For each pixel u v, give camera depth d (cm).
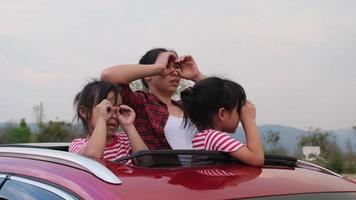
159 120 526
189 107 453
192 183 344
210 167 386
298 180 380
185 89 463
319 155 3359
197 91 450
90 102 467
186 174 360
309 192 362
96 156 420
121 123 474
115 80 498
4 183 381
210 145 420
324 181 391
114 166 359
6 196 373
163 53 525
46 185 350
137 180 338
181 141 506
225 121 443
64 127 4016
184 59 529
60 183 343
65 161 367
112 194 320
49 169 361
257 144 416
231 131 447
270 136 3675
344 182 402
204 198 328
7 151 426
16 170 379
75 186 334
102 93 467
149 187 331
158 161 375
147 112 526
